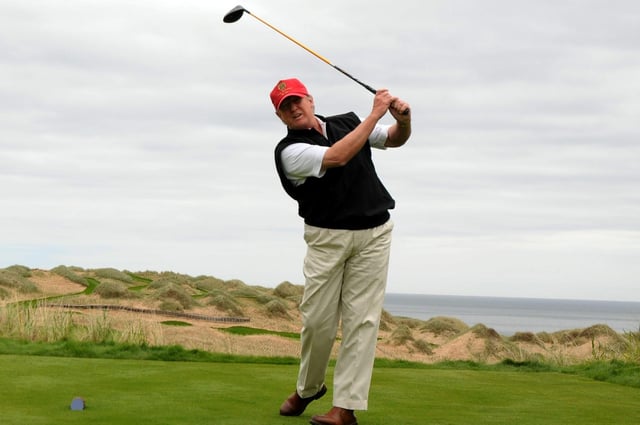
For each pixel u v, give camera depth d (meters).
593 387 5.56
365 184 3.80
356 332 3.85
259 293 23.52
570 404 4.75
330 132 3.89
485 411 4.42
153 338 9.41
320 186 3.74
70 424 3.63
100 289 19.66
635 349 8.12
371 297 3.86
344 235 3.78
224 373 5.49
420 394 5.01
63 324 9.11
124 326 9.80
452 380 5.74
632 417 4.30
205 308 20.14
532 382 5.77
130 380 5.05
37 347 6.51
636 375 5.95
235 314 20.08
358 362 3.84
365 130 3.64
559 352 10.71
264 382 5.12
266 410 4.16
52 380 4.95
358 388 3.83
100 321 9.39
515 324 105.69
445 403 4.68
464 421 4.08
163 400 4.35
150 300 19.61
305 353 3.98
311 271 3.88
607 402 4.86
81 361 5.89
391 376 5.87
